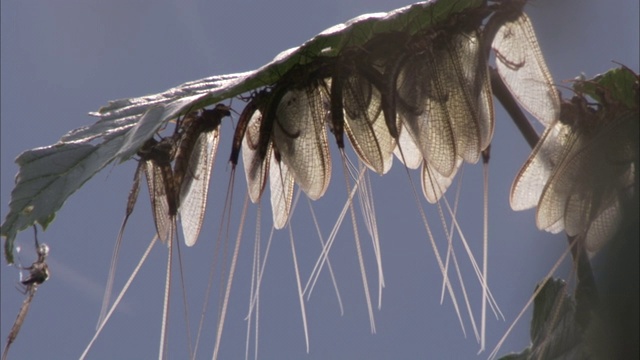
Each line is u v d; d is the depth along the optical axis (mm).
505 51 646
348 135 642
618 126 644
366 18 642
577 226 642
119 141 633
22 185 628
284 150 642
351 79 640
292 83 642
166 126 643
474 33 644
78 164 629
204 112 646
